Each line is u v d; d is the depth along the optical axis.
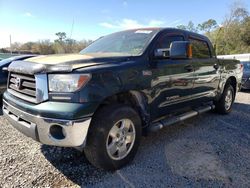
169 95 3.58
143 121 3.26
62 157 3.15
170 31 3.77
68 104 2.38
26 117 2.58
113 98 2.94
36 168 2.85
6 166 2.87
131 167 2.95
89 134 2.59
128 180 2.65
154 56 3.30
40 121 2.44
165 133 4.22
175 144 3.71
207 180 2.67
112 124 2.70
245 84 9.31
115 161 2.82
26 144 3.54
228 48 38.22
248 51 34.53
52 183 2.55
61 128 2.42
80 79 2.41
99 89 2.52
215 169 2.92
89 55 2.96
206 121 5.06
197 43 4.41
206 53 4.70
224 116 5.53
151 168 2.92
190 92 4.09
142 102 3.16
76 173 2.76
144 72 3.06
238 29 37.75
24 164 2.94
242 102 7.44
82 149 2.76
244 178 2.72
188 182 2.62
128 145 2.99
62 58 2.77
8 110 2.99
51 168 2.86
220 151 3.47
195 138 3.99
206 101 4.85
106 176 2.72
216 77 4.94
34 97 2.59
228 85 5.62
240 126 4.75
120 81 2.74
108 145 2.75
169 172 2.83
